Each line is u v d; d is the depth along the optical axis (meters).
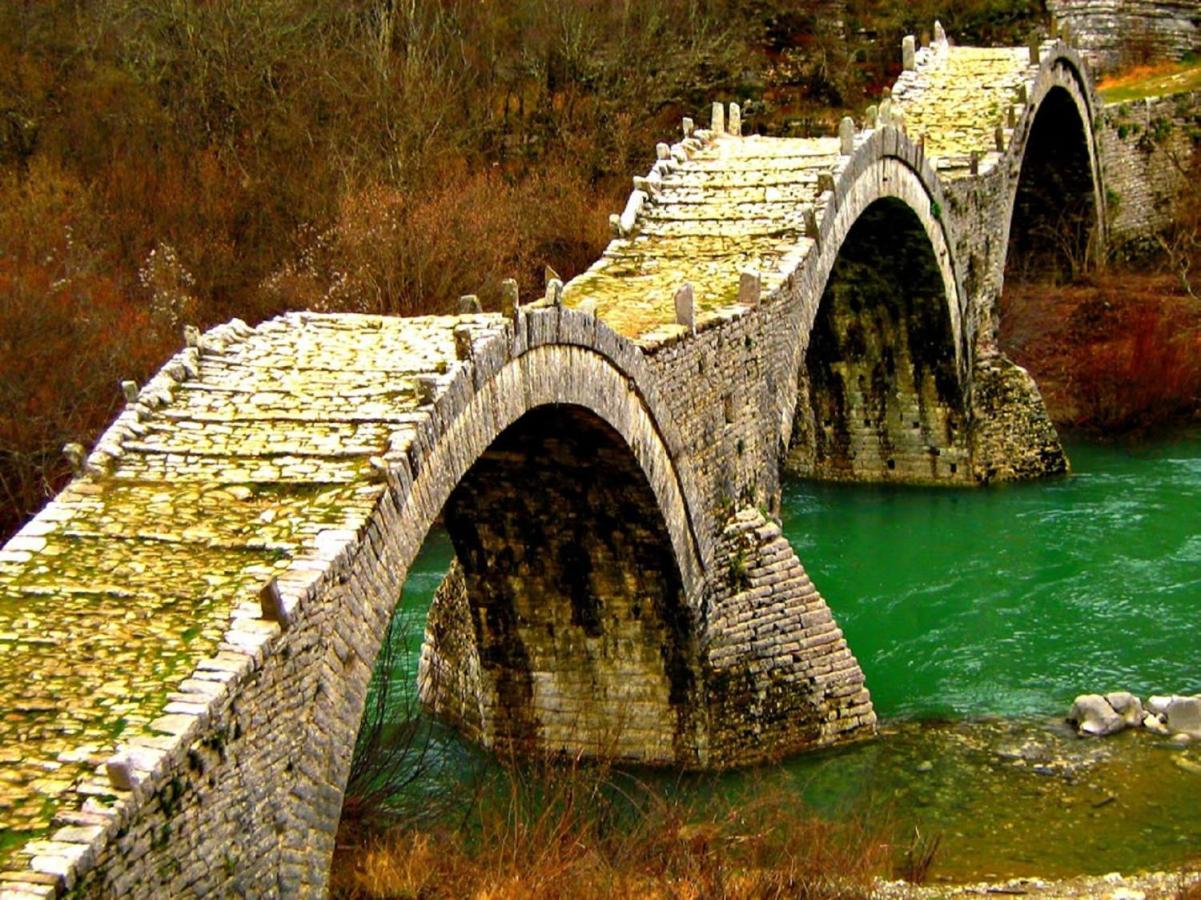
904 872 20.77
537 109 49.12
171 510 15.66
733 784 23.75
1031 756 24.41
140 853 11.90
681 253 28.45
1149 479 39.00
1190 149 55.31
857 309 37.69
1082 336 46.97
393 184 41.53
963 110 41.19
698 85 52.72
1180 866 20.91
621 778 24.17
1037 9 60.75
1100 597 30.97
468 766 24.34
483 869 18.67
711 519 24.59
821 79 56.53
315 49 46.97
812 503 37.91
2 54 43.84
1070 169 49.81
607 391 20.84
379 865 18.02
